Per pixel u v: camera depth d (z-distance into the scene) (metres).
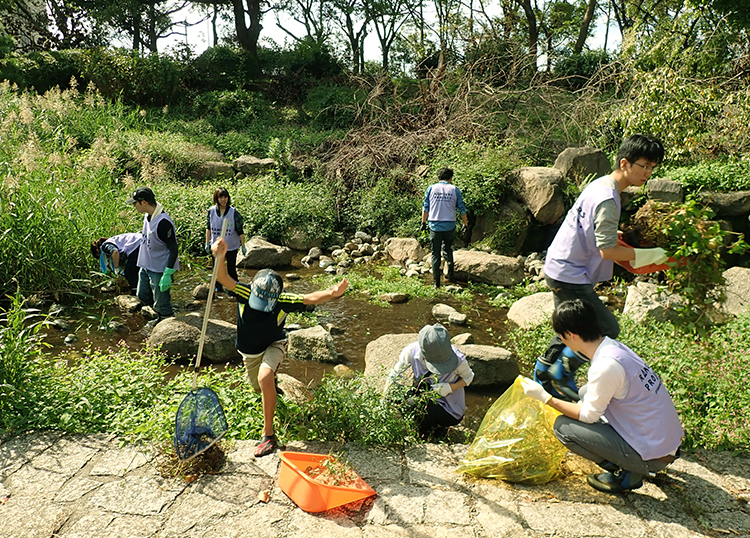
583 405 3.14
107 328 6.54
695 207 3.54
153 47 27.28
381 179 12.02
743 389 4.23
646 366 3.14
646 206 3.63
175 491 3.26
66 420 3.88
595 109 12.14
